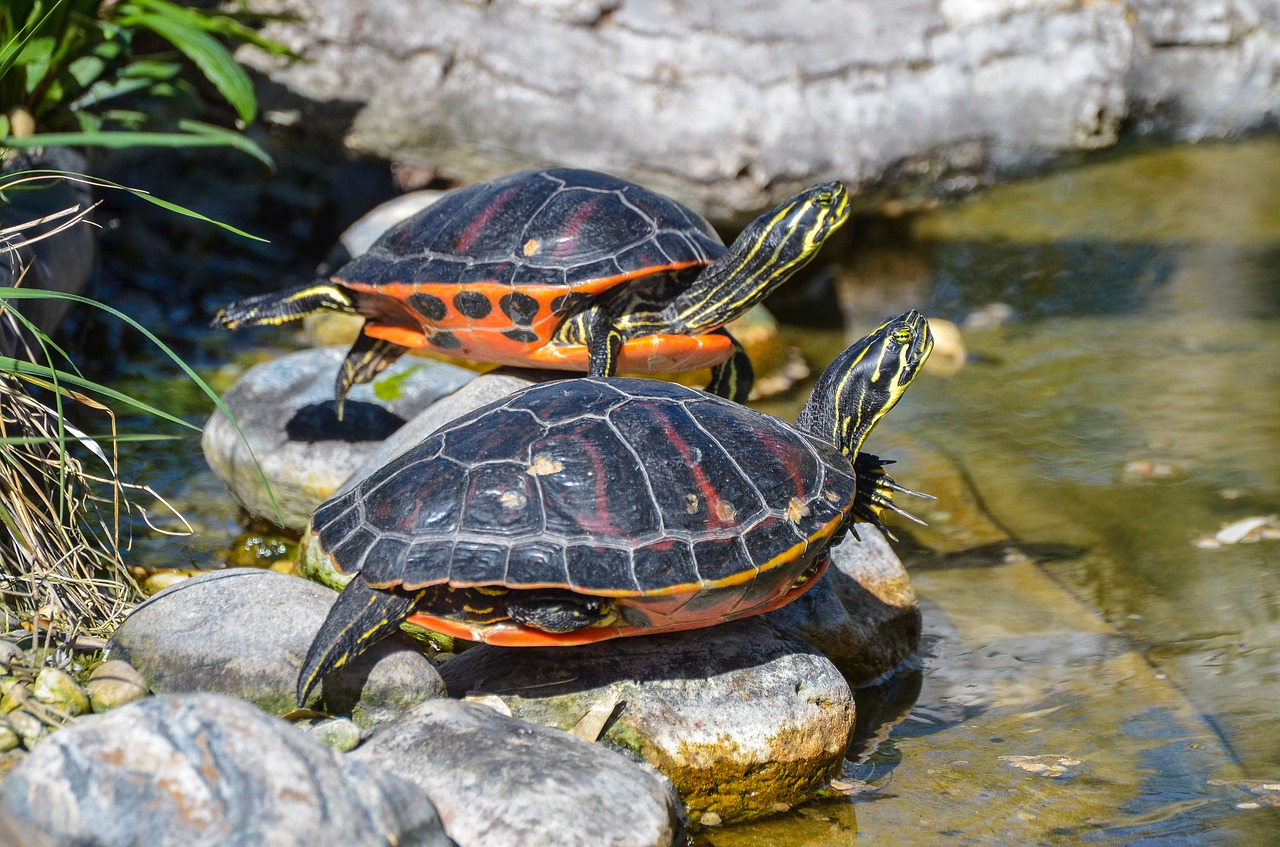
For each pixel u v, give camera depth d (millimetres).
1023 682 7133
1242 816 5672
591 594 5344
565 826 4789
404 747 5223
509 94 14234
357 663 5746
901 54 14898
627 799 5051
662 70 14156
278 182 15781
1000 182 16531
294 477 8352
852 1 14703
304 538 7699
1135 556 8609
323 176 15883
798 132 14477
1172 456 10242
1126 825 5648
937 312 14086
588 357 7672
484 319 7578
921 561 8688
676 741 5793
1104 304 13969
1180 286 14258
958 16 15203
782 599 6016
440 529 5453
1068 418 11125
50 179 10047
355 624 5453
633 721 5840
